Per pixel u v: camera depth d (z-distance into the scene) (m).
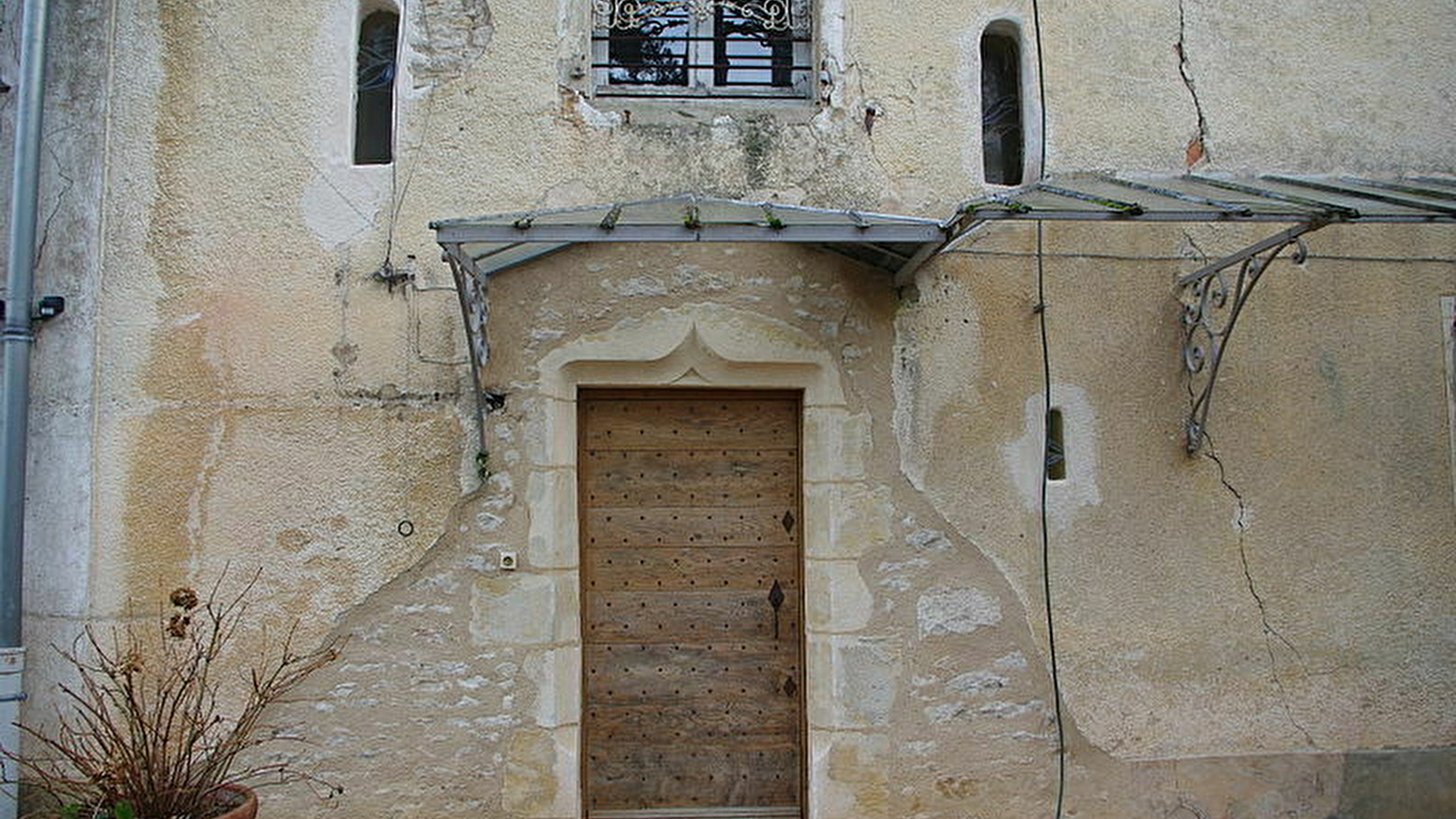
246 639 4.23
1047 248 4.59
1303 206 3.77
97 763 3.72
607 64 4.64
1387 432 4.68
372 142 4.62
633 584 4.55
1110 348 4.57
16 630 4.12
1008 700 4.39
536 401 4.36
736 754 4.52
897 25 4.63
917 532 4.41
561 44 4.54
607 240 3.61
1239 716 4.48
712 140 4.51
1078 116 4.68
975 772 4.36
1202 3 4.80
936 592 4.40
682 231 3.58
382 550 4.29
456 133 4.46
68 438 4.23
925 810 4.34
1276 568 4.56
